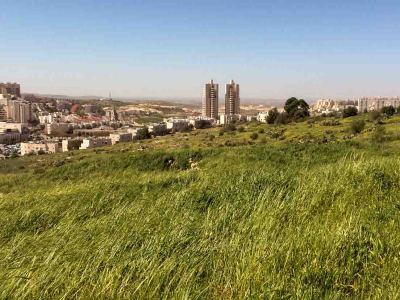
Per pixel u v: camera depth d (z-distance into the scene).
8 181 18.56
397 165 6.60
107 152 81.81
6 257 3.85
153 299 2.89
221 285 3.05
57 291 3.07
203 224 4.36
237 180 6.48
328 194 5.21
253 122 113.31
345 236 3.62
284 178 6.44
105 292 2.99
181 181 7.34
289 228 3.99
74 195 6.52
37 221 5.34
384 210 4.42
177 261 3.38
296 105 100.44
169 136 116.38
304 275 3.02
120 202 6.03
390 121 61.44
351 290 2.95
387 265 3.18
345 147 19.42
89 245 3.93
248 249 3.47
